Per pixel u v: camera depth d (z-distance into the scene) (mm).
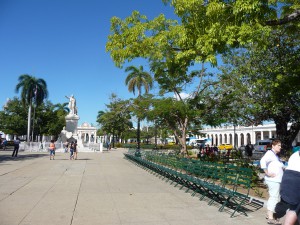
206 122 23844
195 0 8969
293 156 4945
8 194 9406
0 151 37562
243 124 25297
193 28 9547
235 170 8492
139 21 11500
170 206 8094
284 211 7566
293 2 10930
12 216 6805
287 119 19422
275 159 6832
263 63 15555
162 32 10602
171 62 10992
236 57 19531
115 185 11547
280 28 11906
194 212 7496
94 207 7805
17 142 26828
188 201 8766
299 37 13828
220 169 9508
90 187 10969
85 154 35719
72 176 14047
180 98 22016
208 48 8789
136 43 10828
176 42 10195
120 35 11414
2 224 6184
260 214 7492
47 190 10188
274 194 6664
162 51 10609
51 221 6449
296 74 12859
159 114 22203
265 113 20797
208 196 9141
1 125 64250
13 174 14406
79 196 9227
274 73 14750
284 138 19625
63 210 7422
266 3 8594
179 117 23031
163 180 13156
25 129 65625
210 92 22453
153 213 7316
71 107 46062
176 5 9391
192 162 12453
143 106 24047
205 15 9250
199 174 10875
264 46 9422
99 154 36156
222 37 8672
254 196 9211
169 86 21031
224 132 90562
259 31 8305
